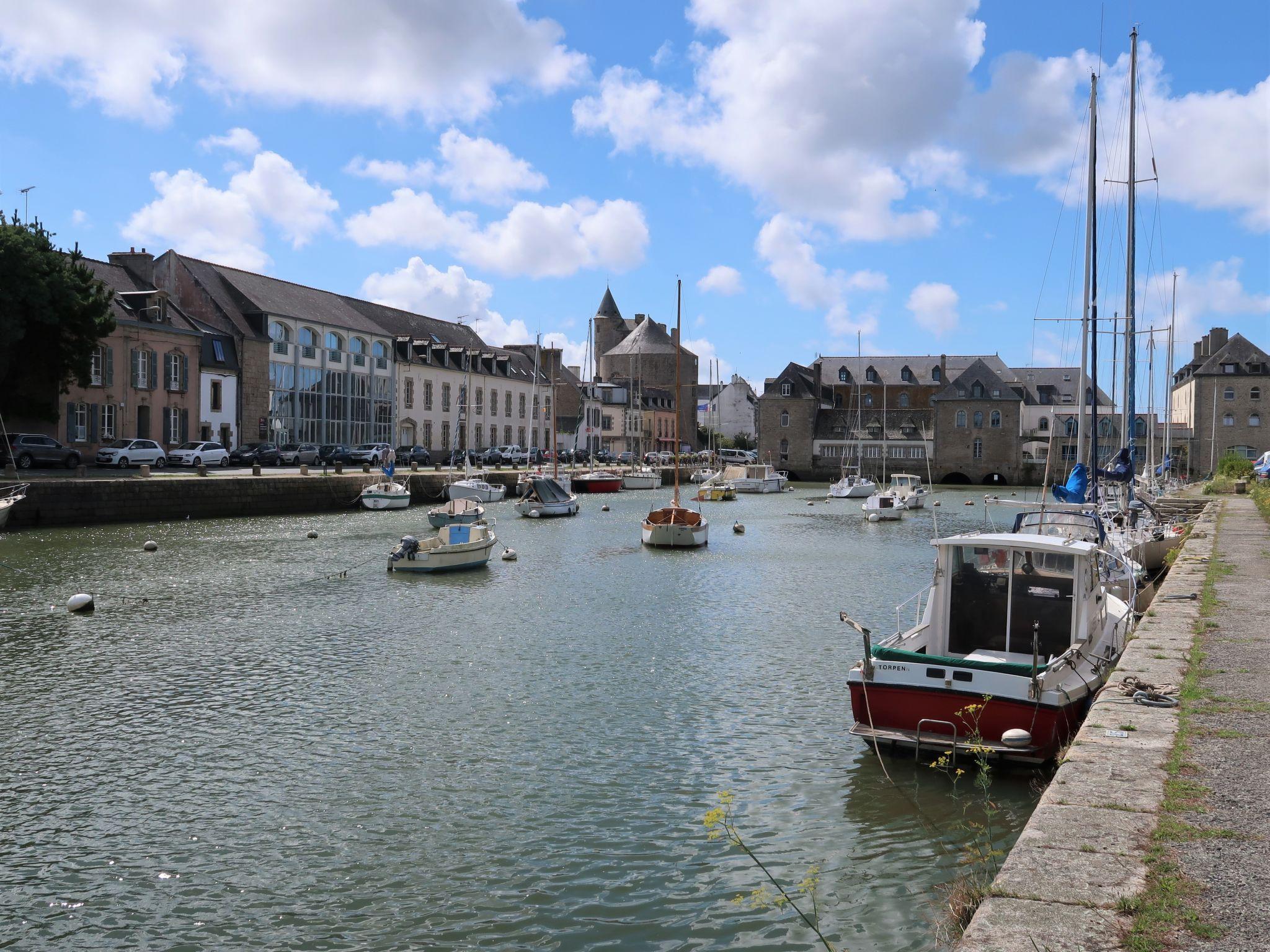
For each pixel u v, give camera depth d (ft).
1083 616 39.58
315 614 73.67
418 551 97.09
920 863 30.27
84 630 66.74
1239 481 164.35
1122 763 24.08
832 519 185.47
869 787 36.60
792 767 39.34
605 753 41.39
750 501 242.17
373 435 261.65
